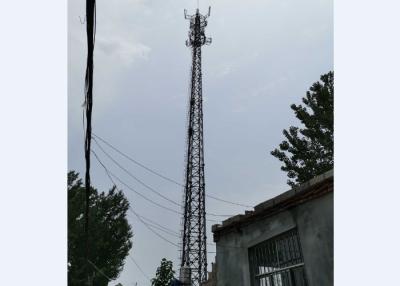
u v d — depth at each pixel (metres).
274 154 19.22
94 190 38.91
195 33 38.34
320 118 18.06
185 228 31.62
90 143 3.80
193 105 35.38
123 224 39.97
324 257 7.67
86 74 3.41
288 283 8.68
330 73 18.70
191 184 32.97
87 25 3.13
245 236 10.30
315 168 17.83
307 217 8.27
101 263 36.81
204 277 28.75
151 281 25.69
